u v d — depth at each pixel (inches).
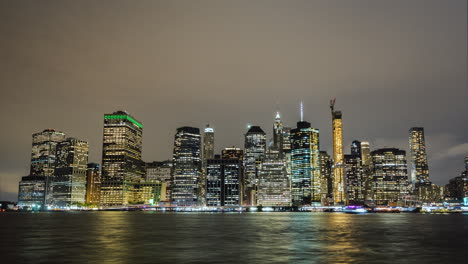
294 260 2765.7
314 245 3784.5
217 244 3900.1
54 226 7406.5
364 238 4633.4
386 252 3223.4
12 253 3137.3
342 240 4355.3
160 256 2979.8
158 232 5664.4
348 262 2674.7
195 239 4483.3
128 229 6422.2
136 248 3511.3
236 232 5753.0
